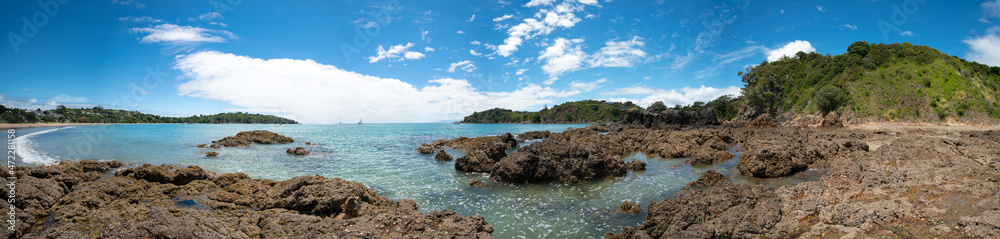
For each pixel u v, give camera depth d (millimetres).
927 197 13977
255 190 17922
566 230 14242
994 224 10320
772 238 11633
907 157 25156
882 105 84562
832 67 102938
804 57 121375
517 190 21141
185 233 10773
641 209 16875
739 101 131125
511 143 45906
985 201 12680
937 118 76562
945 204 12992
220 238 11453
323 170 27453
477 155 27375
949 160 21609
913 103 81188
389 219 12695
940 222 11484
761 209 13617
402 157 35438
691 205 13875
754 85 117875
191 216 12312
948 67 86812
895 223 11688
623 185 22422
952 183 16062
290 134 87000
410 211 13672
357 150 42219
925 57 91562
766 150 24453
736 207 14031
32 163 28578
